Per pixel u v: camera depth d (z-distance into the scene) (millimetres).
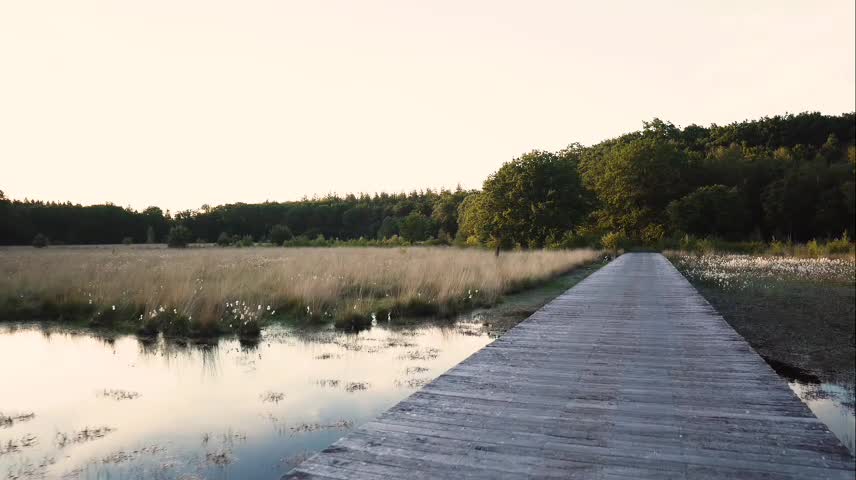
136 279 13953
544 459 3238
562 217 32875
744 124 76625
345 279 14820
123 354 8328
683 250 37938
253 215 94938
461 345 8750
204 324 9812
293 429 5152
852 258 24906
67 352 8500
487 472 3062
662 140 59812
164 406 5875
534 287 16547
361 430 3768
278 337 9461
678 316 8828
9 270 18297
